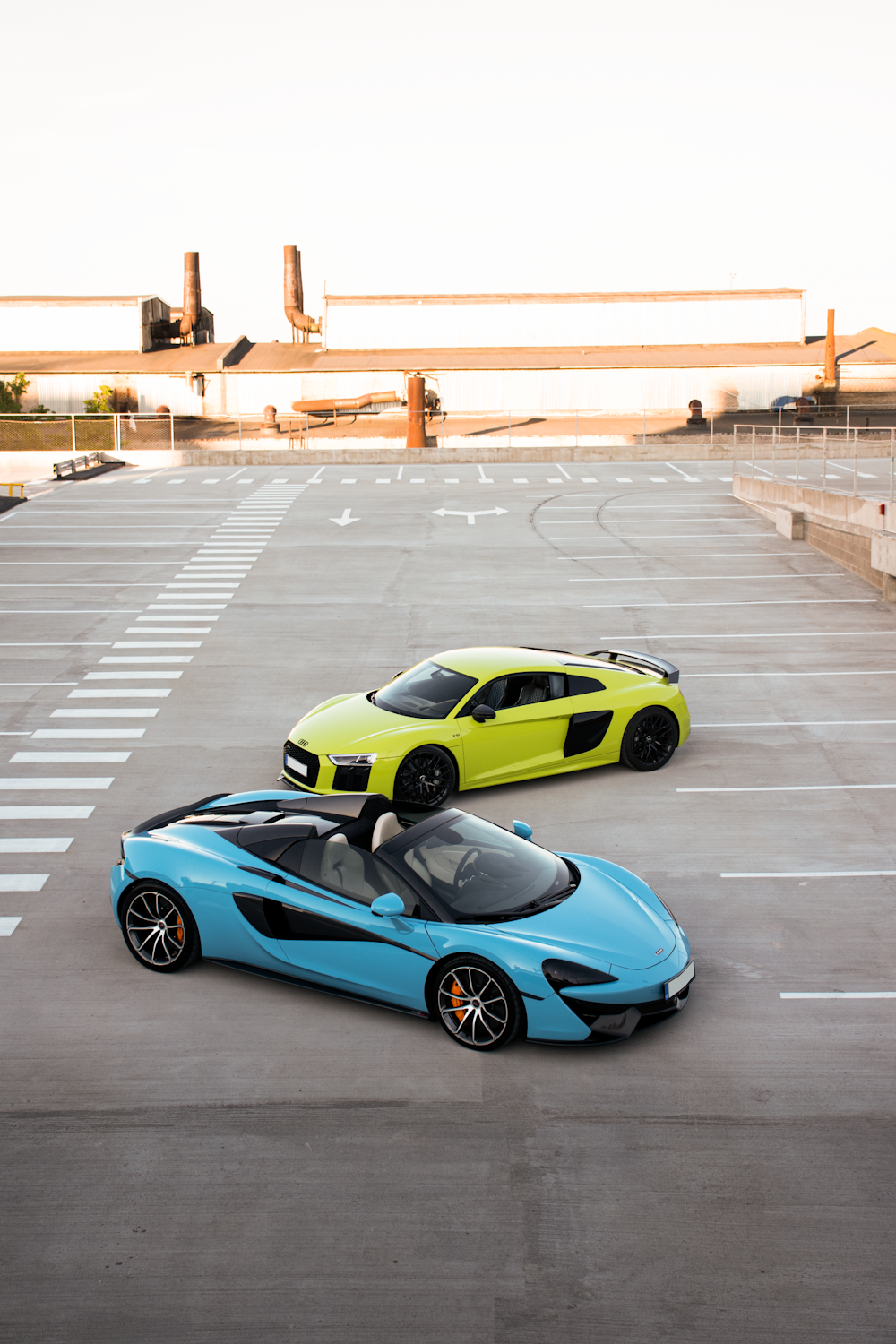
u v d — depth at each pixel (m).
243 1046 5.79
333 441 52.03
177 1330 3.85
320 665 14.99
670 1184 4.66
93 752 11.30
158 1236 4.31
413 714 9.88
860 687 13.88
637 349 62.69
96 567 22.14
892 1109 5.25
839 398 60.00
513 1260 4.20
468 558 23.17
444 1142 4.93
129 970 6.71
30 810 9.63
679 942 6.14
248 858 6.48
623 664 11.76
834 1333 3.85
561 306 63.69
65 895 7.87
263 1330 3.85
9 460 49.00
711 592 19.94
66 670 14.66
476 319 63.38
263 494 33.97
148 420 53.69
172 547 24.52
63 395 58.00
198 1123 5.08
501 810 9.66
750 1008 6.29
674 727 10.97
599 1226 4.39
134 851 6.78
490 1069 5.57
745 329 64.31
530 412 58.25
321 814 6.66
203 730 12.07
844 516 22.44
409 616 18.11
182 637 16.56
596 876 6.55
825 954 6.98
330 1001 6.31
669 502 31.27
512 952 5.66
